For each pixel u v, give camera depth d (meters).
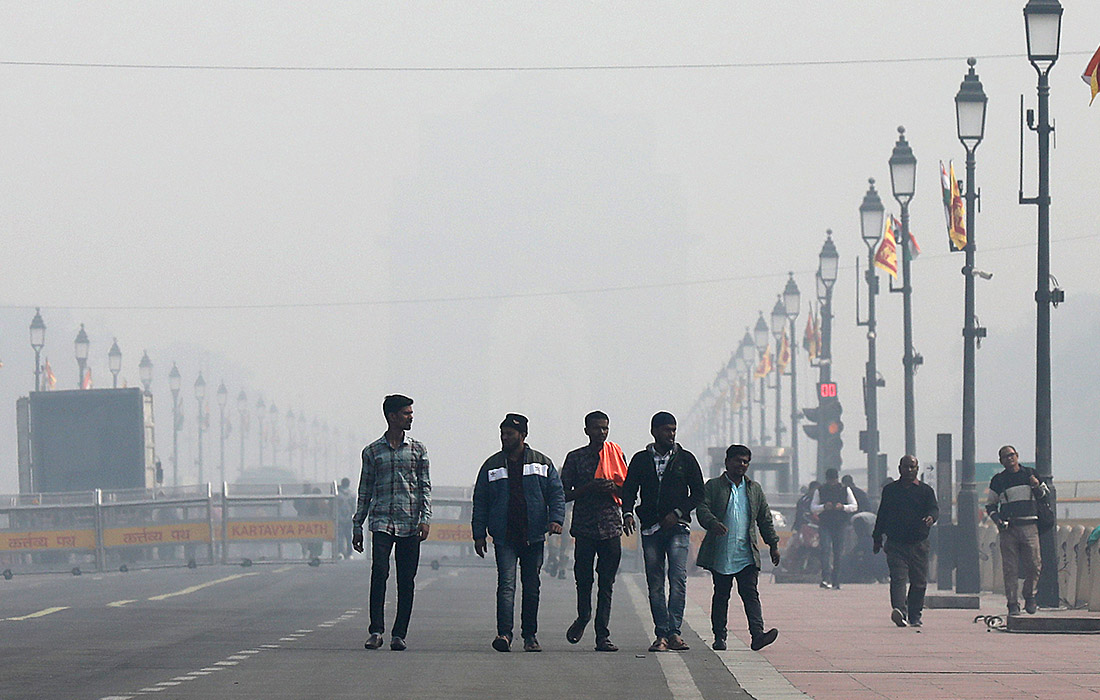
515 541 57.94
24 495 149.75
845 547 115.75
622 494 58.97
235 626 69.25
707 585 110.62
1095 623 67.69
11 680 47.91
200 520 142.75
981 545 103.38
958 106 102.81
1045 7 84.81
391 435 58.56
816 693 45.91
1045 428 82.56
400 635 57.94
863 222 137.25
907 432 121.19
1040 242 83.88
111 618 73.56
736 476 60.06
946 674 50.97
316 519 144.25
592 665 52.97
